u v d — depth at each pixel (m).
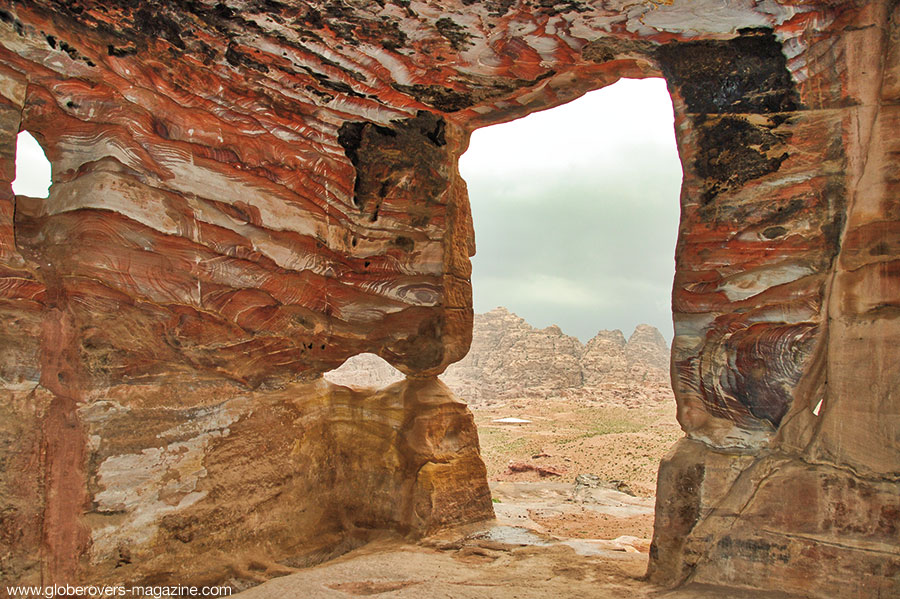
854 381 4.20
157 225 4.48
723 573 4.41
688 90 4.72
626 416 46.78
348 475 6.58
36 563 3.85
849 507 4.12
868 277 4.16
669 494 4.69
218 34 4.61
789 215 4.35
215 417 5.02
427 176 6.51
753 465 4.42
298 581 4.75
